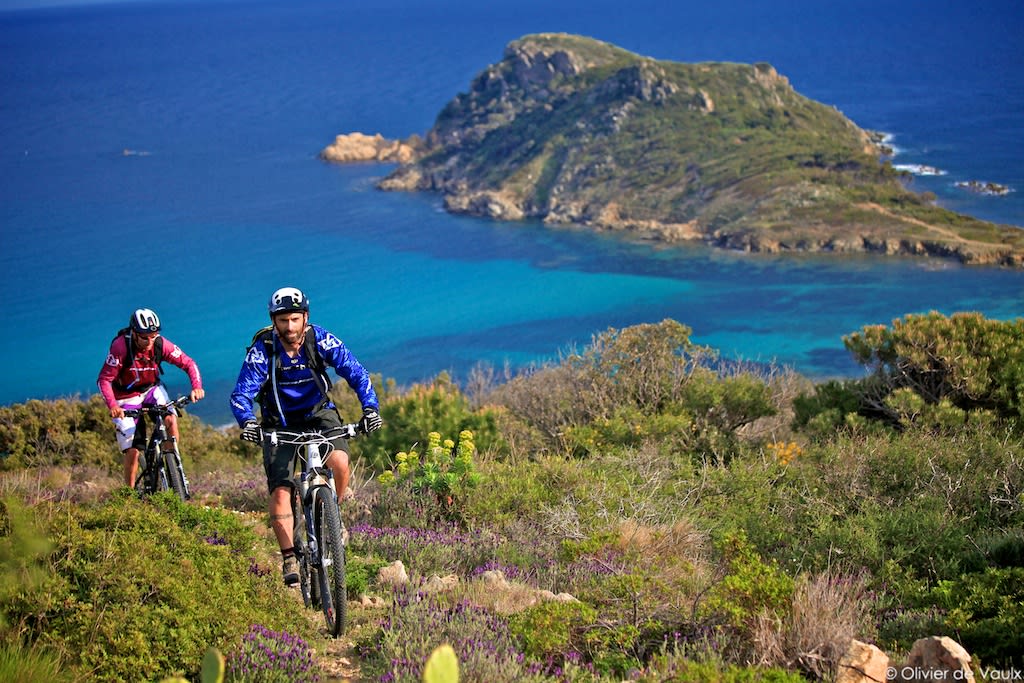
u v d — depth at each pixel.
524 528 9.98
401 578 8.01
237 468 16.11
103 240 164.38
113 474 15.09
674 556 8.26
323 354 6.09
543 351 100.56
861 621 6.79
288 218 180.50
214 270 143.12
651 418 14.95
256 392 6.09
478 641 6.13
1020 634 6.05
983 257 135.00
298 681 5.67
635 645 6.27
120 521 6.66
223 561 6.72
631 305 120.75
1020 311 113.38
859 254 142.62
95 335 106.81
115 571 5.91
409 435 14.60
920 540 8.83
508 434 15.18
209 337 106.62
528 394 17.16
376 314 118.62
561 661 6.11
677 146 185.50
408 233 167.25
